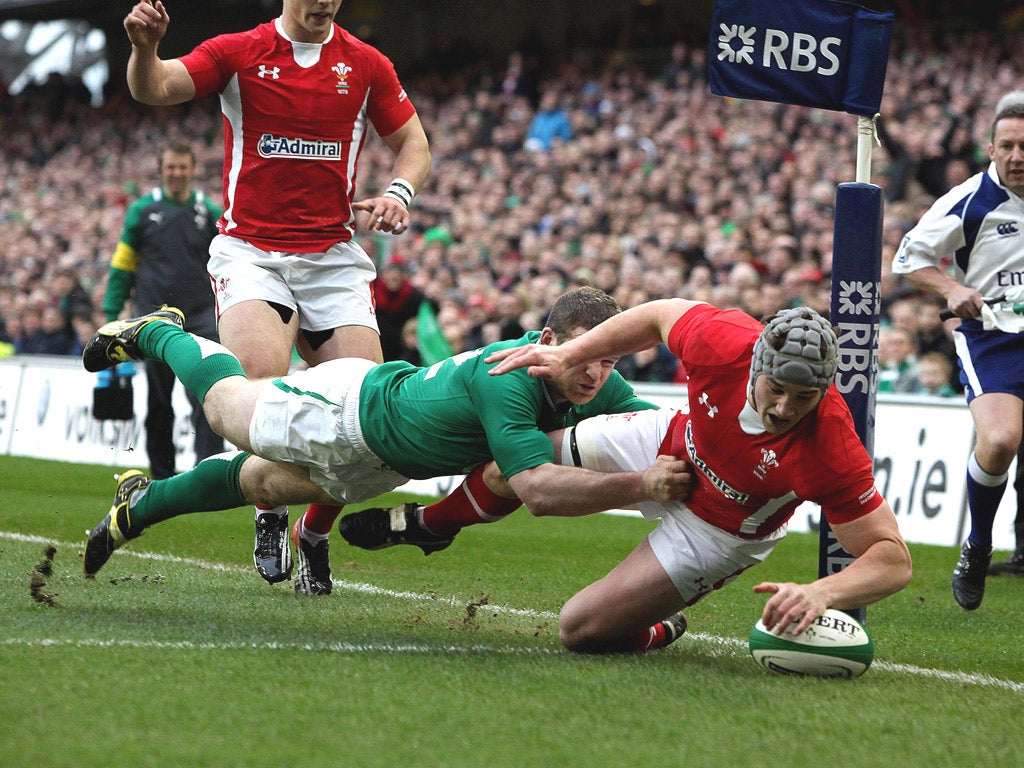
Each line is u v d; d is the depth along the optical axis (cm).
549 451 1475
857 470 1385
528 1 10019
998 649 1800
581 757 1096
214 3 11094
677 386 3731
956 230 2222
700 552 1499
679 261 5044
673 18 8200
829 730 1220
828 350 1286
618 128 6962
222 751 1069
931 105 6038
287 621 1703
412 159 2095
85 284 7369
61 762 1024
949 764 1133
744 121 6431
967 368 2252
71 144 10306
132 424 4719
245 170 2002
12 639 1461
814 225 5191
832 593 1393
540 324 4741
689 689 1358
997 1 6912
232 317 1950
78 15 10488
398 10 10788
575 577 2367
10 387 5406
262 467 1681
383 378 1585
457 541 2927
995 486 2144
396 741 1118
